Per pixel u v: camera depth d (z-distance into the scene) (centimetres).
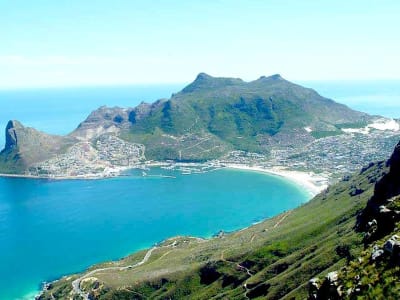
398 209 9175
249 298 19500
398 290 6378
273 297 17975
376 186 17288
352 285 7069
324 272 16300
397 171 16400
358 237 17562
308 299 7975
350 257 16050
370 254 7569
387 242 7325
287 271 19850
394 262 6906
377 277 6850
